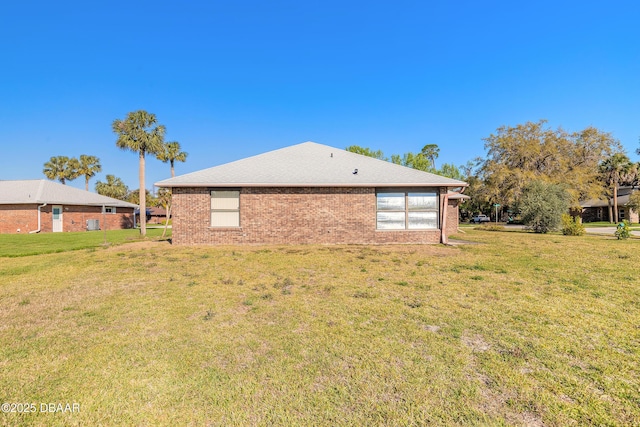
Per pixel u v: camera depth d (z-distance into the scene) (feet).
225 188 43.96
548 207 68.49
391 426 7.78
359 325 14.39
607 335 13.07
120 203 104.06
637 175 124.77
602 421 7.91
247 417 8.17
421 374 10.16
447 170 188.55
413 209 45.60
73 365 10.87
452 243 45.24
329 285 21.61
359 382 9.73
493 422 7.89
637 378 9.87
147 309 16.79
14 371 10.47
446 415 8.17
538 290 20.06
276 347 12.19
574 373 10.16
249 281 22.86
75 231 88.48
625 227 53.31
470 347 12.07
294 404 8.68
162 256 33.76
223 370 10.50
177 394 9.20
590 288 20.47
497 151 122.21
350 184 43.60
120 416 8.25
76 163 146.00
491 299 18.16
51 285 21.97
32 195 84.94
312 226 44.39
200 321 15.02
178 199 43.55
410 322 14.70
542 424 7.82
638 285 21.16
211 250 38.09
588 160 115.96
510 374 10.11
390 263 29.45
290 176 45.68
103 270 26.81
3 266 28.84
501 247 40.73
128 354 11.68
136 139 73.41
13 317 15.61
